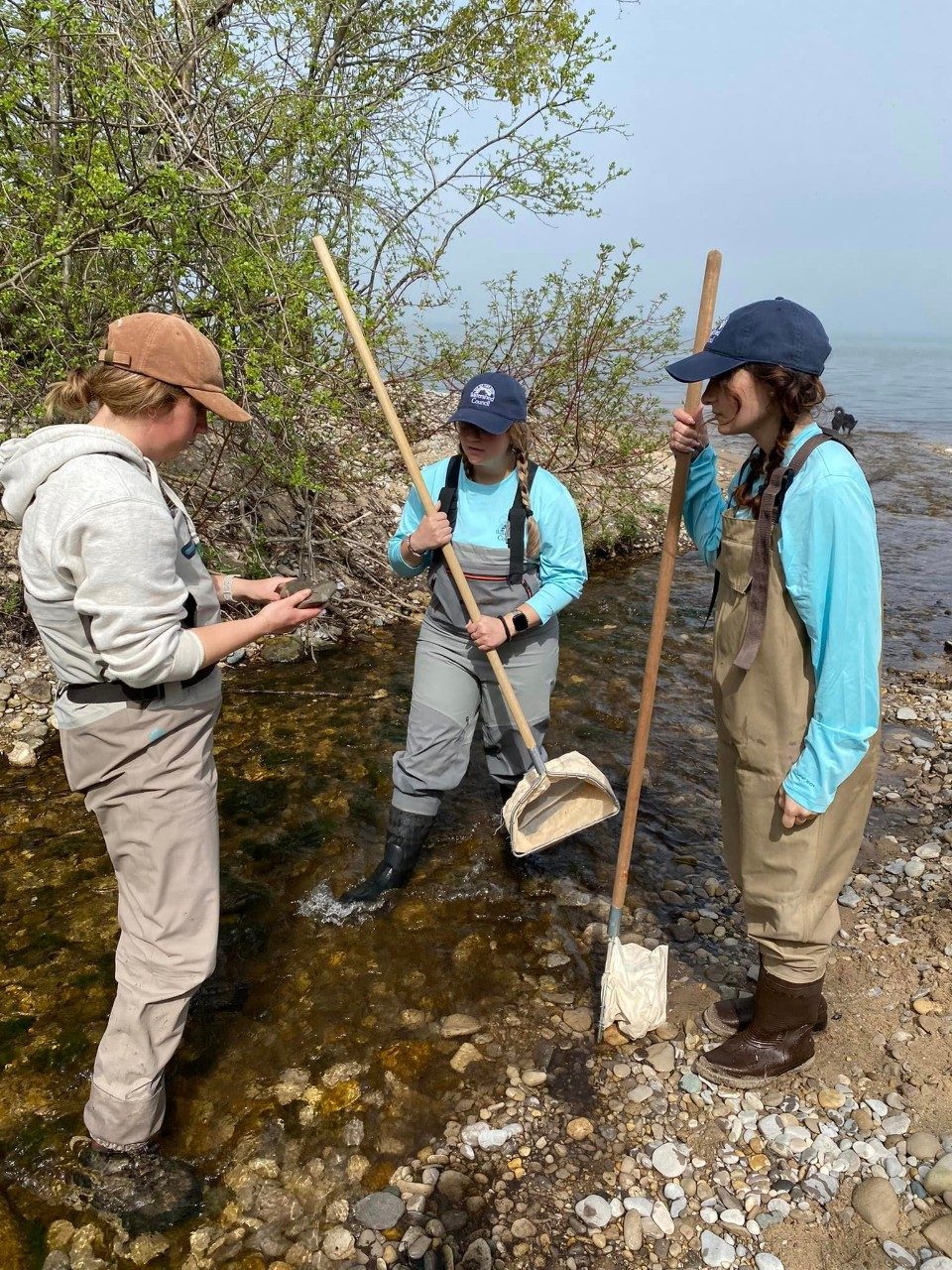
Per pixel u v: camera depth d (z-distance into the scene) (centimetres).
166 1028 228
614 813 297
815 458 212
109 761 212
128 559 190
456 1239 229
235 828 400
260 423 548
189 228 464
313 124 529
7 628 545
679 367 221
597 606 708
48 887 358
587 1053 286
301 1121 262
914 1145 246
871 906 350
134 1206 235
